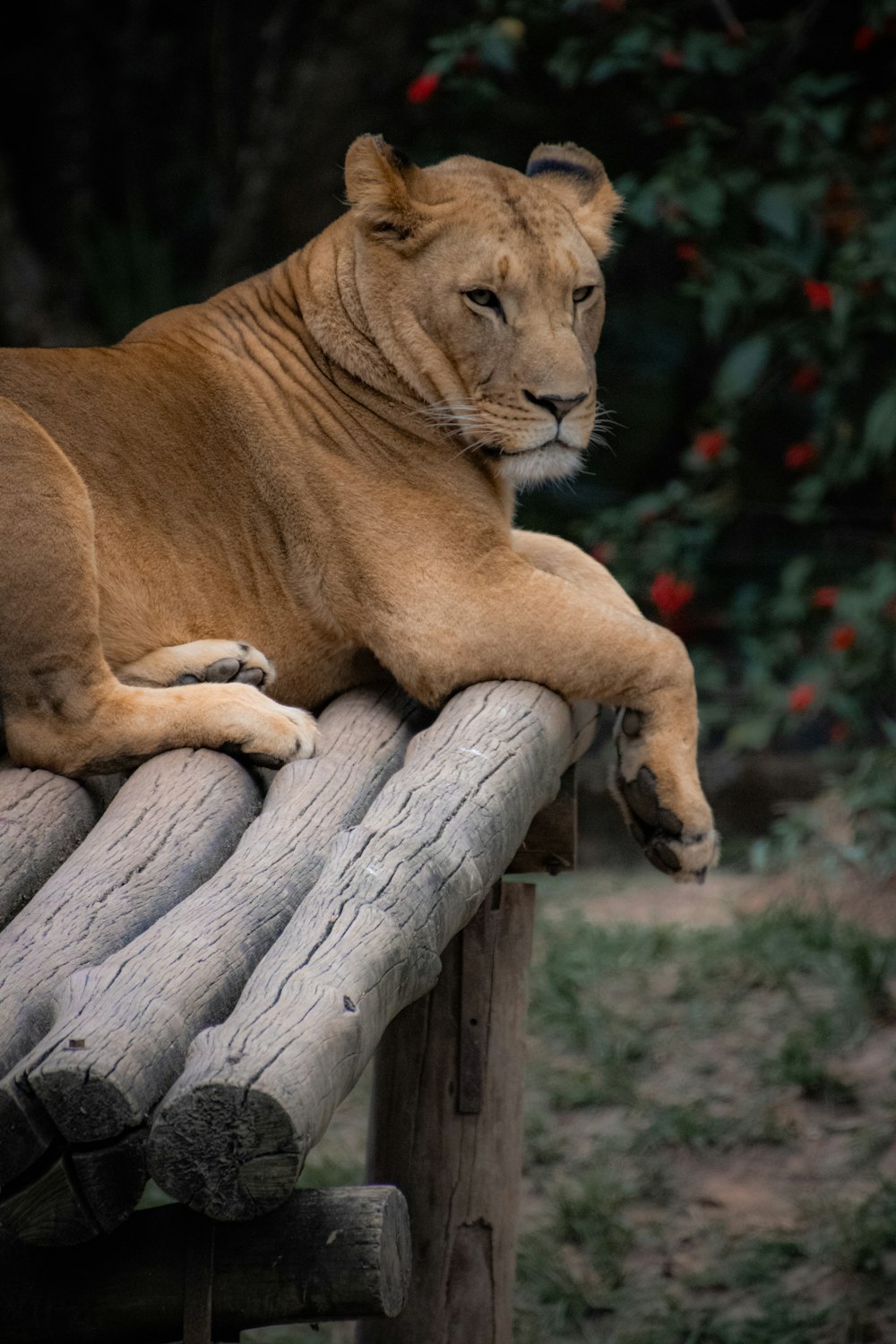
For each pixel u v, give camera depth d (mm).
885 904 13203
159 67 23938
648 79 14773
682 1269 9414
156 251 21594
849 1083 10836
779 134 15883
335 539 7082
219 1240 4004
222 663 6852
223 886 5066
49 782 6215
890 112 14711
